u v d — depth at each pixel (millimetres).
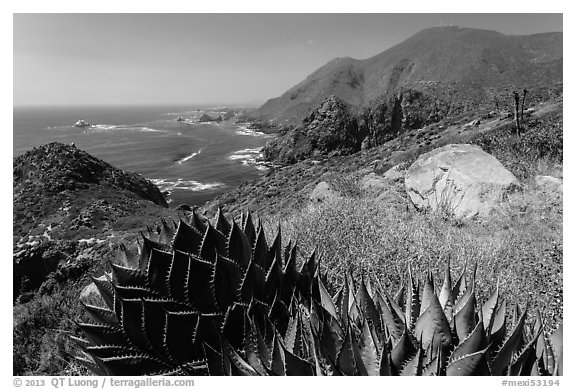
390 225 6520
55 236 42250
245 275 2740
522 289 4559
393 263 5035
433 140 45156
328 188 10570
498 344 2338
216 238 2875
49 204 51062
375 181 11188
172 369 2564
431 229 6668
